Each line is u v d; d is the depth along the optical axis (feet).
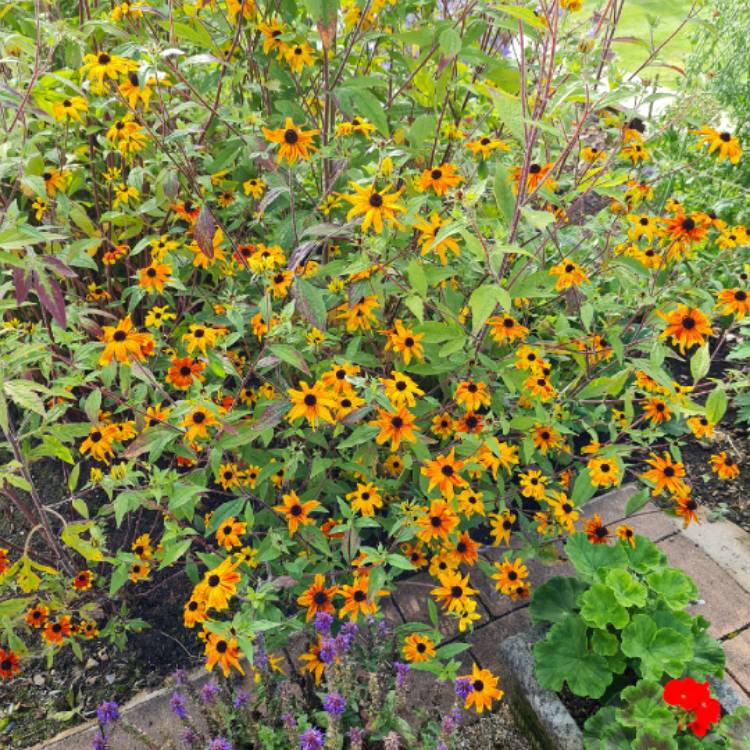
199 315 3.10
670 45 8.28
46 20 2.80
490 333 3.02
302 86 3.40
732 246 3.24
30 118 2.98
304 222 2.94
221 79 2.82
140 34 3.14
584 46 2.81
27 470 2.54
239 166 3.39
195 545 3.30
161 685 2.83
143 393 2.67
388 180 2.92
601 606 2.59
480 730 2.70
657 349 2.74
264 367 2.95
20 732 2.69
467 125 3.81
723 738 2.29
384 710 2.40
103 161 3.58
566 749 2.38
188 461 3.11
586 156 3.40
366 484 2.79
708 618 3.04
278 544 2.57
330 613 2.51
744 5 5.05
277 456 3.04
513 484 3.50
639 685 2.38
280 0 3.03
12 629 2.82
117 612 2.99
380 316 2.99
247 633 2.15
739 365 4.38
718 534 3.43
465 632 3.01
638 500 2.94
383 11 3.34
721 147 2.96
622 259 2.98
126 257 3.31
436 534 2.54
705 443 3.95
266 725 2.45
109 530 3.38
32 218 3.52
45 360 2.55
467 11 2.96
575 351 3.00
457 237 2.74
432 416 3.08
